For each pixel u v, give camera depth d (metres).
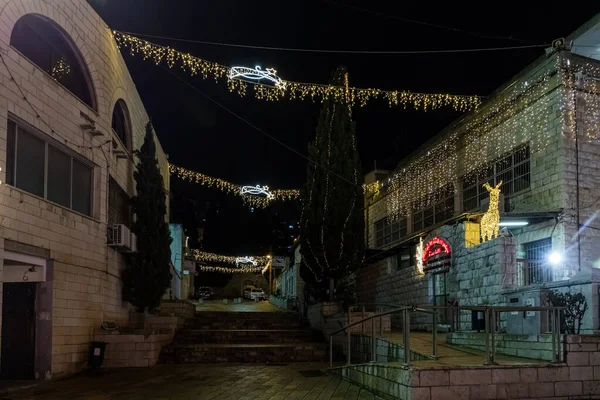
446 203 21.11
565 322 9.91
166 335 16.48
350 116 20.28
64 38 13.59
